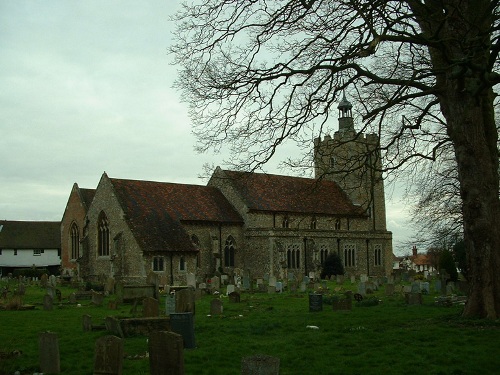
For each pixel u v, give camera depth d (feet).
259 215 212.02
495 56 49.80
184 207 197.98
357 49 56.49
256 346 53.52
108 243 186.50
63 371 45.37
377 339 55.11
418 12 59.77
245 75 62.08
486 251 61.31
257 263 205.87
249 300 111.34
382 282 160.45
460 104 61.52
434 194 126.31
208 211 203.31
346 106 145.79
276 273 200.95
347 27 57.41
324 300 97.96
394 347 50.72
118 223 180.55
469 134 61.72
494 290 61.31
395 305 91.91
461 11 55.01
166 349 38.45
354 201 245.45
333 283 176.65
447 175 115.44
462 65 49.73
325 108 62.03
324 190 242.78
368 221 249.14
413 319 69.56
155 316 66.13
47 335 44.98
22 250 277.44
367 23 51.55
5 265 272.51
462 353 47.01
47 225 292.81
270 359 33.76
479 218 61.57
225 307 96.43
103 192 188.96
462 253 149.38
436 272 207.00
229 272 204.54
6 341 60.39
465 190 62.28
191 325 53.72
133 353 51.24
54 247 284.20
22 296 122.42
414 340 53.57
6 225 283.18
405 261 378.94
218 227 203.10
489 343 50.14
